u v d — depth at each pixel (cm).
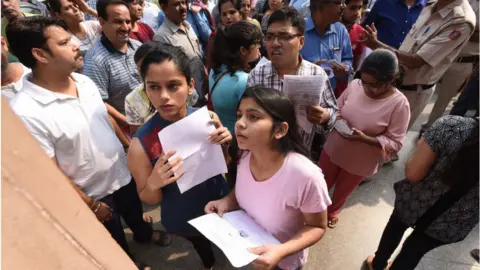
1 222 28
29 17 140
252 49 204
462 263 224
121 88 240
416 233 156
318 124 189
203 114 135
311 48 275
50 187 34
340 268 225
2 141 28
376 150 209
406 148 352
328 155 237
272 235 133
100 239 43
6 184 28
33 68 145
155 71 120
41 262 33
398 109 190
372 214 270
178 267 229
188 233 175
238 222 134
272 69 196
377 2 357
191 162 136
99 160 167
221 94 205
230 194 152
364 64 187
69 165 158
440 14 259
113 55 234
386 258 196
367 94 202
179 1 298
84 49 293
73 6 279
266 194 125
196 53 338
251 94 110
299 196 118
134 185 212
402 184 163
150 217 268
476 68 329
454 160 124
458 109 357
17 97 141
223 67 209
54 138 146
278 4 400
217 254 235
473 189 128
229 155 158
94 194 174
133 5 309
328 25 270
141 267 223
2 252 29
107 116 176
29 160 31
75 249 38
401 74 291
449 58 274
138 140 137
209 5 605
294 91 170
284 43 178
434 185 141
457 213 138
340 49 284
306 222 131
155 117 142
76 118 154
